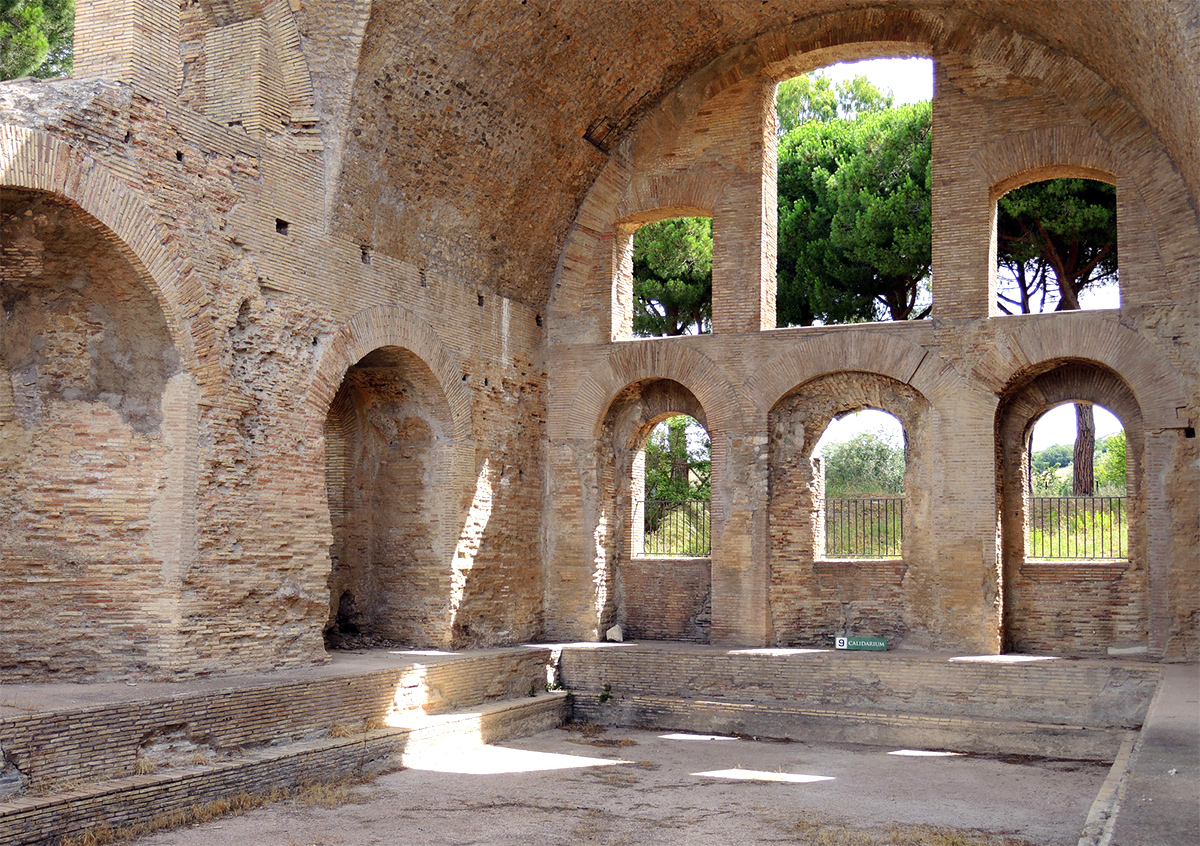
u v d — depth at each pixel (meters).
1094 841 8.94
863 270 31.19
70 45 26.75
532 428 22.28
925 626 20.31
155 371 14.86
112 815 11.59
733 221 21.75
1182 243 18.77
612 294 22.58
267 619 15.97
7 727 11.14
